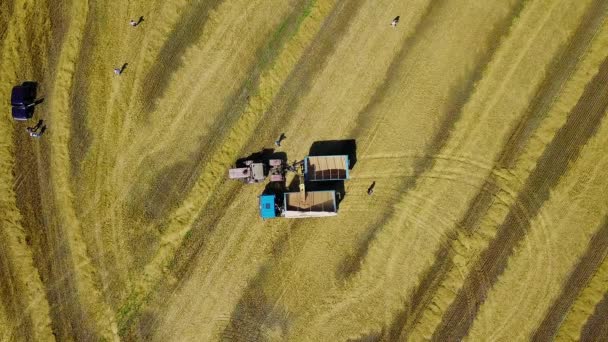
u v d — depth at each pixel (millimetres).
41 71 34781
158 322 34344
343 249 34375
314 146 34562
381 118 34562
